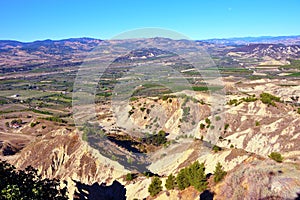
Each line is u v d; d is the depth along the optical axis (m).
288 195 25.42
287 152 57.50
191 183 39.34
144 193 45.75
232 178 33.25
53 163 66.06
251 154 46.28
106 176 52.44
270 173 29.58
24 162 73.06
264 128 67.62
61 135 72.50
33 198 19.73
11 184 19.72
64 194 22.56
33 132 110.94
